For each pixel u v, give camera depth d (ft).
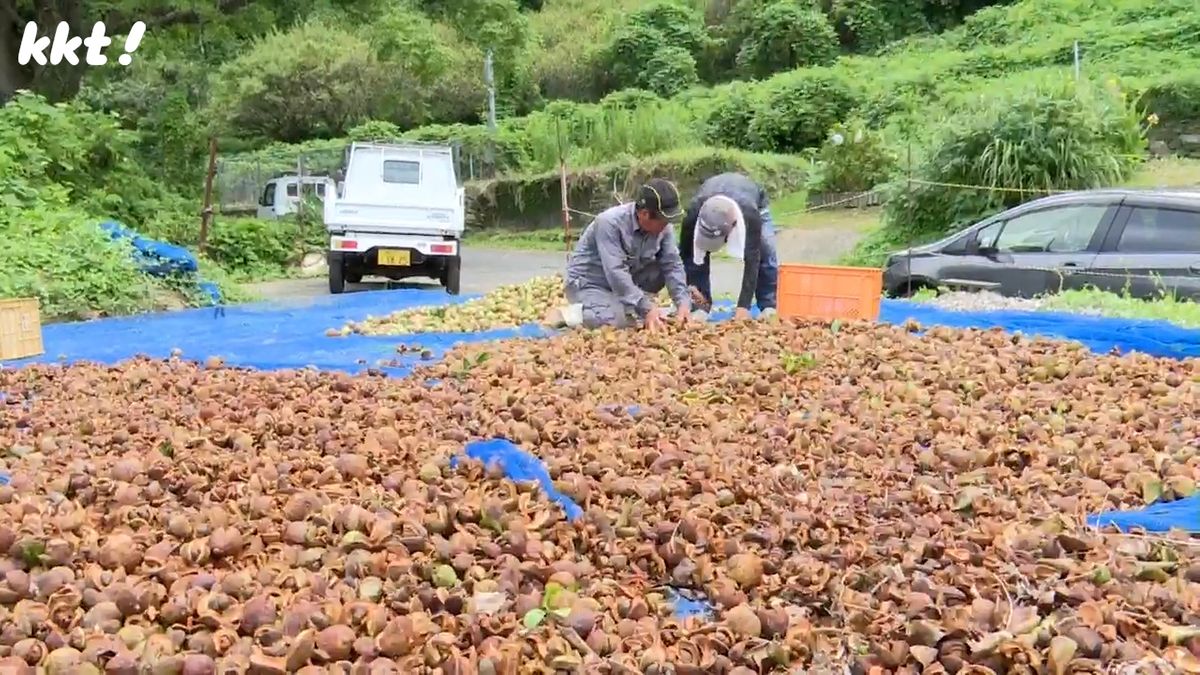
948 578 10.45
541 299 34.76
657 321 24.54
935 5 118.21
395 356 25.85
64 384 21.57
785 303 27.63
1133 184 52.70
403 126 119.24
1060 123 49.73
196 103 118.42
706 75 126.41
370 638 9.27
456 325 31.50
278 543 11.76
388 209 48.26
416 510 12.48
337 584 10.64
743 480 13.62
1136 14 93.50
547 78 126.31
